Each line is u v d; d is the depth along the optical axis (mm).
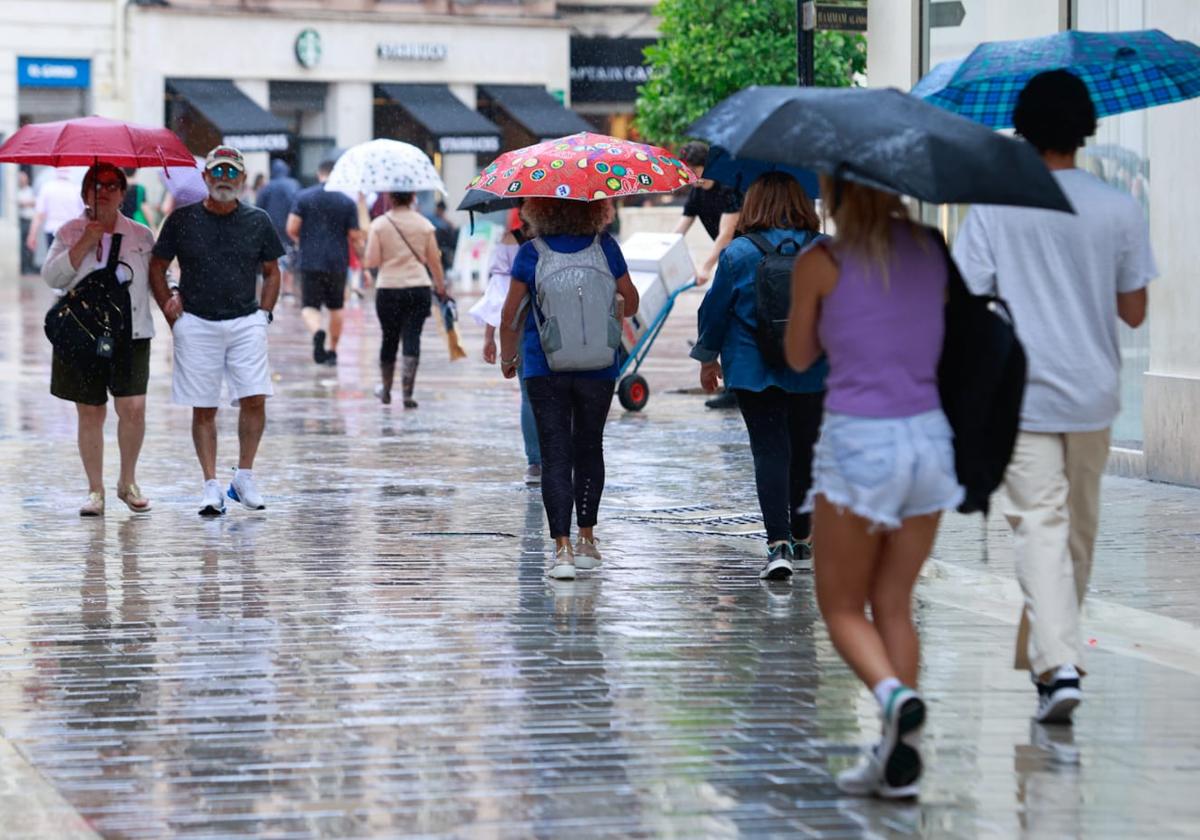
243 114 126562
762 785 14992
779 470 24219
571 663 19359
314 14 130500
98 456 29547
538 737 16453
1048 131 16906
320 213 58750
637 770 15406
